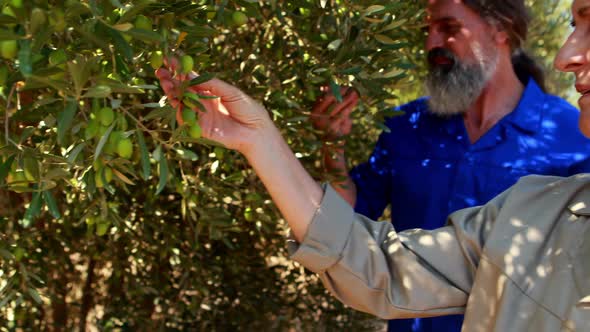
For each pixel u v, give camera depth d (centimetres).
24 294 184
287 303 308
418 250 122
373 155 248
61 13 84
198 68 152
